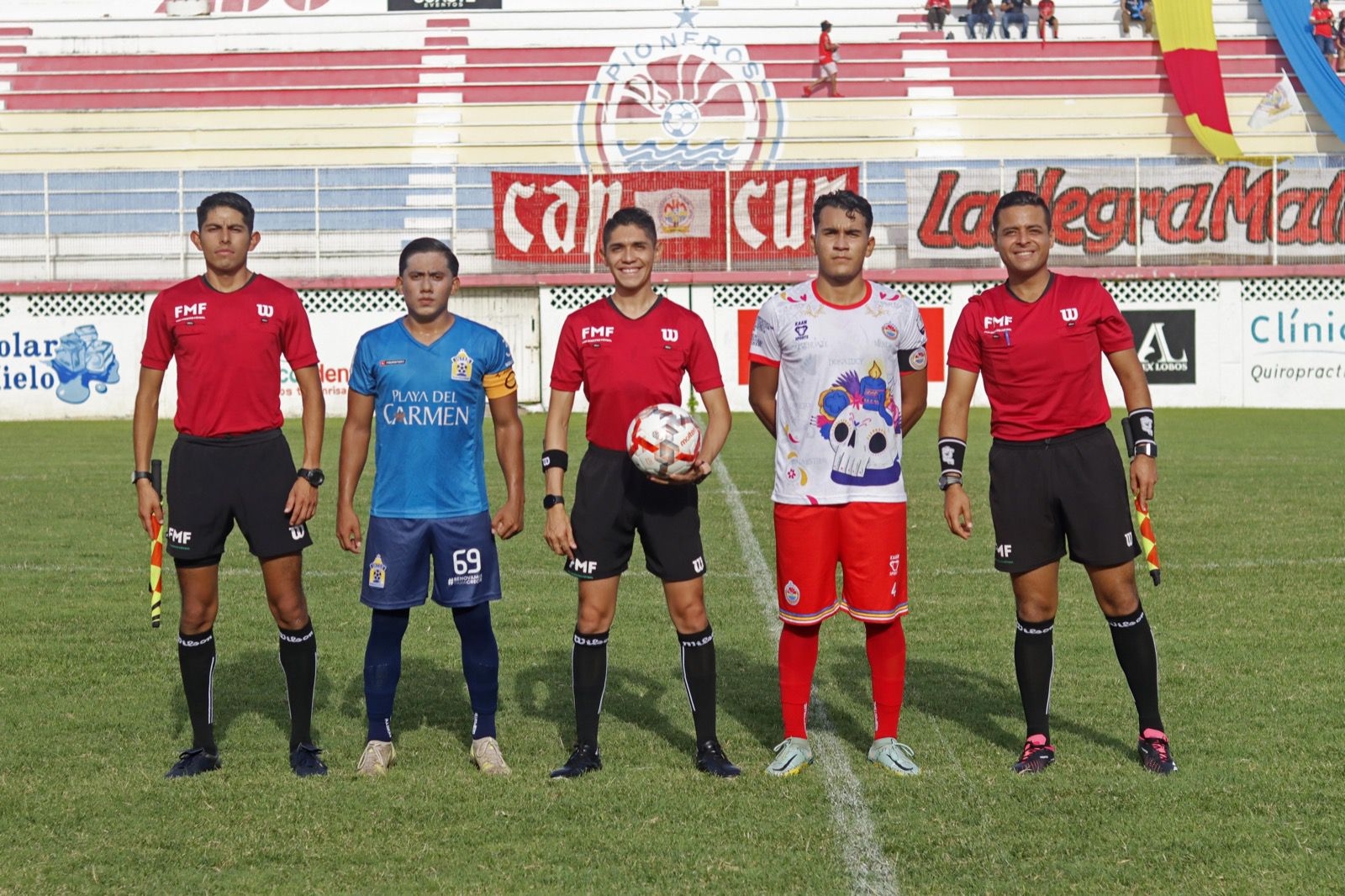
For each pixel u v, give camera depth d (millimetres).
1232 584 8078
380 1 30750
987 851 3955
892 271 23609
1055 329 4801
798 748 4789
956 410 5035
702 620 4879
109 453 16500
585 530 4844
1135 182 23516
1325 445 16359
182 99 28391
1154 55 30125
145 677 6133
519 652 6637
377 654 4883
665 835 4109
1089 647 6570
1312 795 4395
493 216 24641
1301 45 29562
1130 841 4016
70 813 4320
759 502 11578
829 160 25641
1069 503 4824
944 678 6031
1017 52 30125
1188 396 23391
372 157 27469
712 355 5000
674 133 28219
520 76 29312
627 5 30406
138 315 23109
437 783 4637
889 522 4848
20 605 7738
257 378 4836
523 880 3764
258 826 4199
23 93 28234
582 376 4973
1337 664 6156
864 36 30688
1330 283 23203
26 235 24312
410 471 4859
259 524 4832
